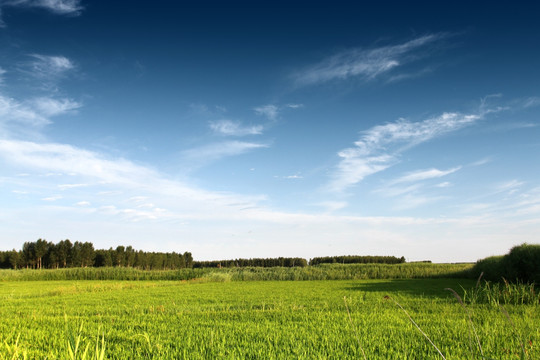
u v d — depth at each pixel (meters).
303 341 5.68
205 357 4.93
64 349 5.37
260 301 12.17
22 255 61.12
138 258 69.12
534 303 9.33
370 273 28.19
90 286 20.89
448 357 4.67
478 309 8.70
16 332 6.89
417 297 12.13
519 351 4.85
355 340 5.66
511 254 17.95
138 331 6.80
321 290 16.33
